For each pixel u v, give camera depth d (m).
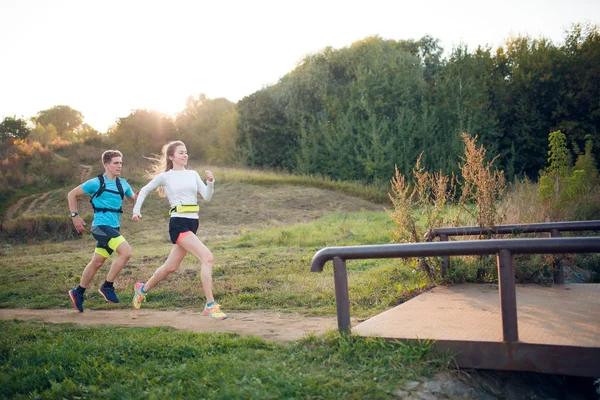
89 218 19.62
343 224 15.93
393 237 7.78
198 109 58.09
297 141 33.91
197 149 49.69
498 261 3.98
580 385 4.33
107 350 4.55
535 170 29.41
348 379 3.74
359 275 8.50
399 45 38.31
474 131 27.48
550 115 29.55
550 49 30.11
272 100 35.88
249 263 10.38
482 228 6.92
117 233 6.73
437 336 4.19
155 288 8.20
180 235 5.85
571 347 3.71
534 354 3.82
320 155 30.61
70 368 4.17
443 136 28.03
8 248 16.73
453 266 6.98
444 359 4.01
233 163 37.19
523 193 12.42
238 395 3.45
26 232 18.41
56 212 22.77
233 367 3.96
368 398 3.45
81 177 29.36
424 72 34.19
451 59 31.14
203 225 19.53
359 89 30.06
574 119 28.86
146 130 48.56
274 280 8.46
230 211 21.75
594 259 9.56
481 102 29.30
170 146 6.15
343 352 4.15
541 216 9.30
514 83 30.27
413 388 3.63
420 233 7.68
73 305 7.61
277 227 17.73
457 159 26.69
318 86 34.09
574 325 4.31
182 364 4.17
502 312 3.93
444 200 7.78
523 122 29.11
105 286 6.79
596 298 5.42
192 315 6.52
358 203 23.95
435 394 3.59
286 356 4.30
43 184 27.62
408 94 29.20
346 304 4.53
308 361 4.14
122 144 47.09
